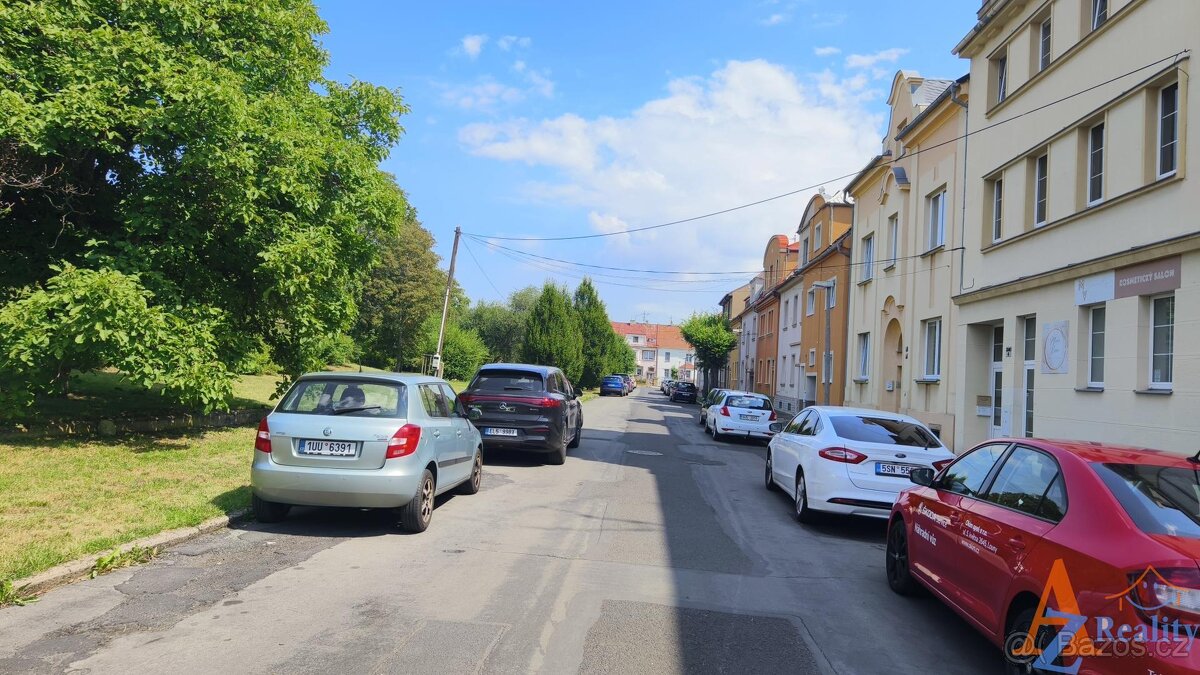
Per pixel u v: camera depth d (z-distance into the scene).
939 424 15.83
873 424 8.75
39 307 9.08
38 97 9.74
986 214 14.40
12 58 9.66
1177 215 9.03
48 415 11.60
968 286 14.86
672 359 132.50
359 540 6.68
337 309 13.80
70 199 11.27
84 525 6.17
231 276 13.09
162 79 9.85
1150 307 9.62
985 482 4.76
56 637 4.14
